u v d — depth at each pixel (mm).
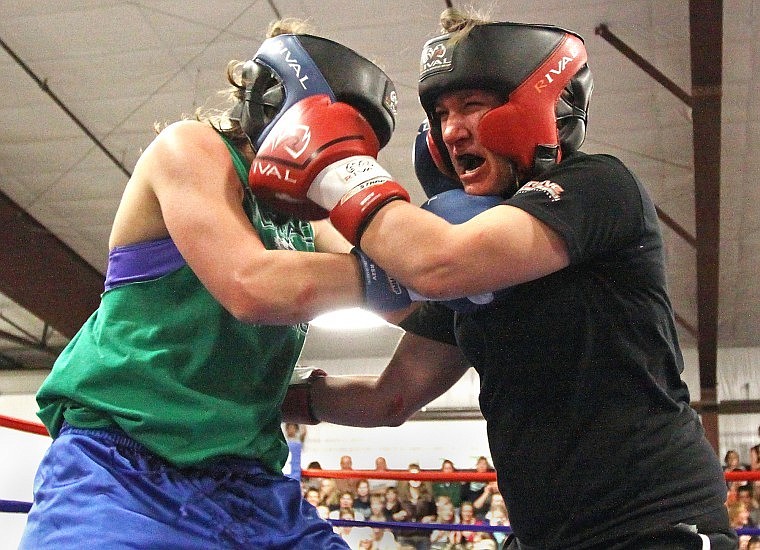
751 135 7297
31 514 1460
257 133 1540
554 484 1541
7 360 13258
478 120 1578
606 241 1504
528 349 1566
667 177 8016
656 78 6395
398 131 7457
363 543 9023
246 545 1467
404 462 10688
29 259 9500
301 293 1378
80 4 6316
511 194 1667
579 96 1655
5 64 7070
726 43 6254
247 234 1443
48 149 8289
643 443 1500
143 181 1540
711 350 9906
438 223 1372
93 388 1491
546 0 5957
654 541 1437
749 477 3643
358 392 1999
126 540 1366
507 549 1754
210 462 1506
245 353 1572
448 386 2018
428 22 6203
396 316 1990
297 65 1487
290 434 10836
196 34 6562
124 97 7398
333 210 1417
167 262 1531
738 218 8625
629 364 1531
